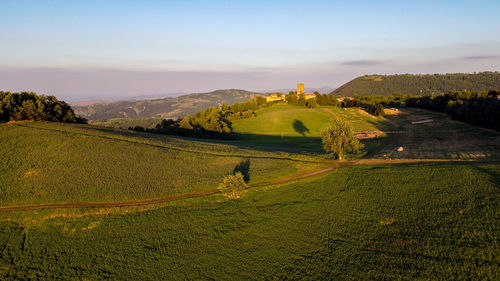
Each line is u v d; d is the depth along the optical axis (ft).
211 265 95.35
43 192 131.13
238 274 91.25
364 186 140.15
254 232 112.16
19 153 160.45
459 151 195.31
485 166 140.15
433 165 151.53
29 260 96.07
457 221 102.01
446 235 96.32
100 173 151.64
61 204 126.11
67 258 97.60
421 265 86.02
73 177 144.87
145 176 154.71
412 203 119.55
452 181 129.49
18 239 105.29
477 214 102.99
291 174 163.63
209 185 148.66
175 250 102.47
